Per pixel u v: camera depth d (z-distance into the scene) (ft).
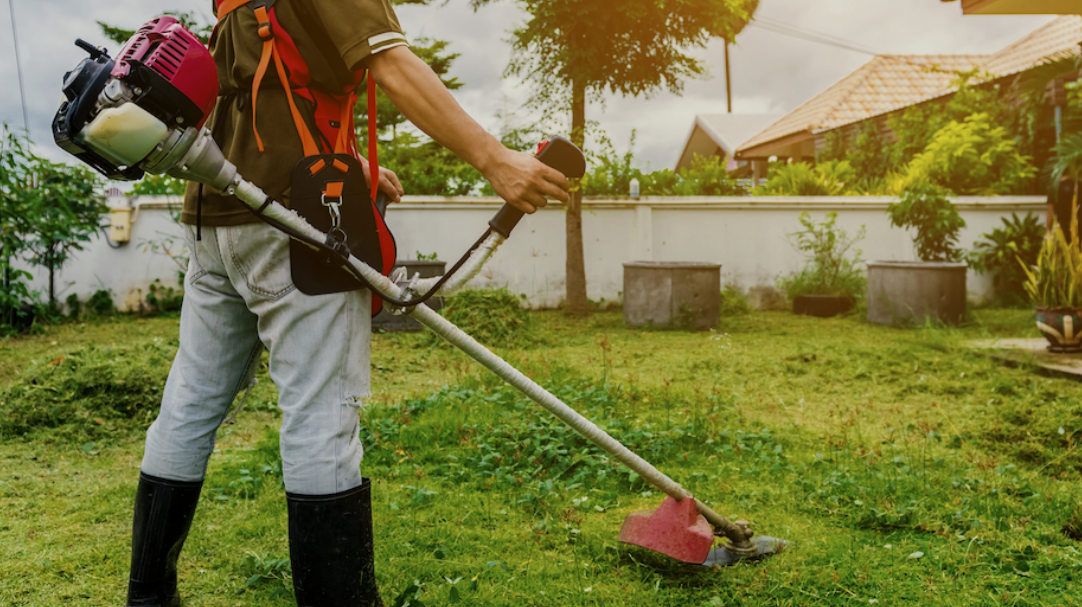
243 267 5.19
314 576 5.17
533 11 31.12
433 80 4.91
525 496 9.50
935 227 34.04
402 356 21.15
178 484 5.75
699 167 45.91
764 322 30.45
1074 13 22.43
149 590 5.85
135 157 4.36
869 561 7.61
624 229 35.32
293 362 5.16
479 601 6.73
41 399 13.03
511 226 5.22
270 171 5.05
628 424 12.76
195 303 5.66
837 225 36.35
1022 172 39.27
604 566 7.54
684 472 10.75
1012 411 13.83
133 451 11.87
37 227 26.66
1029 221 35.86
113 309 31.60
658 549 7.07
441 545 7.98
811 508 9.29
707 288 27.86
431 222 34.17
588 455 11.14
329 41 5.08
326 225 5.02
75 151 4.48
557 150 5.07
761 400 15.64
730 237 35.96
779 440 12.51
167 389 5.83
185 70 4.42
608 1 30.22
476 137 4.95
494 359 5.65
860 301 33.27
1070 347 20.94
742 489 10.06
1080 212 27.89
